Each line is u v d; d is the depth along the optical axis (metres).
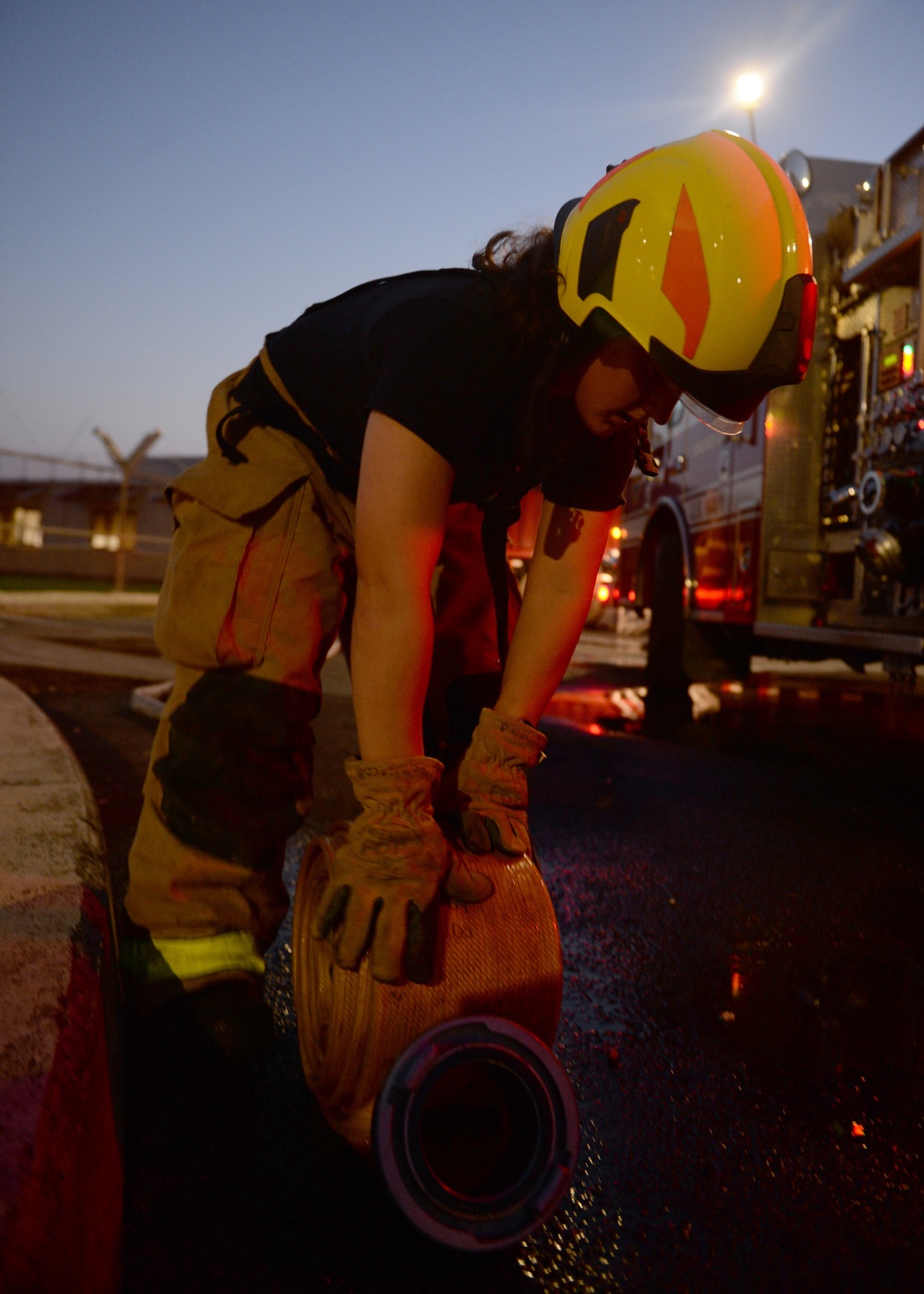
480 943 1.19
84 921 1.46
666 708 6.05
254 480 1.48
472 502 1.39
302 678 1.52
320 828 2.95
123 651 7.84
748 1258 1.17
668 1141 1.41
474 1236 1.06
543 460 1.30
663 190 1.19
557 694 6.62
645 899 2.43
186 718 1.50
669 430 7.38
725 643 6.71
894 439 4.68
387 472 1.19
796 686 8.09
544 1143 1.10
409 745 1.20
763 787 3.76
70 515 35.94
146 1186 1.24
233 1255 1.13
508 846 1.27
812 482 5.60
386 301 1.33
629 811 3.32
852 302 5.23
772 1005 1.87
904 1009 1.87
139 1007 1.52
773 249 1.18
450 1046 1.06
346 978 1.16
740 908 2.40
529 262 1.20
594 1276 1.13
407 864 1.14
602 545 1.47
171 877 1.51
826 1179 1.33
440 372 1.19
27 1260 0.77
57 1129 0.93
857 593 5.11
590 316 1.20
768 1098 1.54
